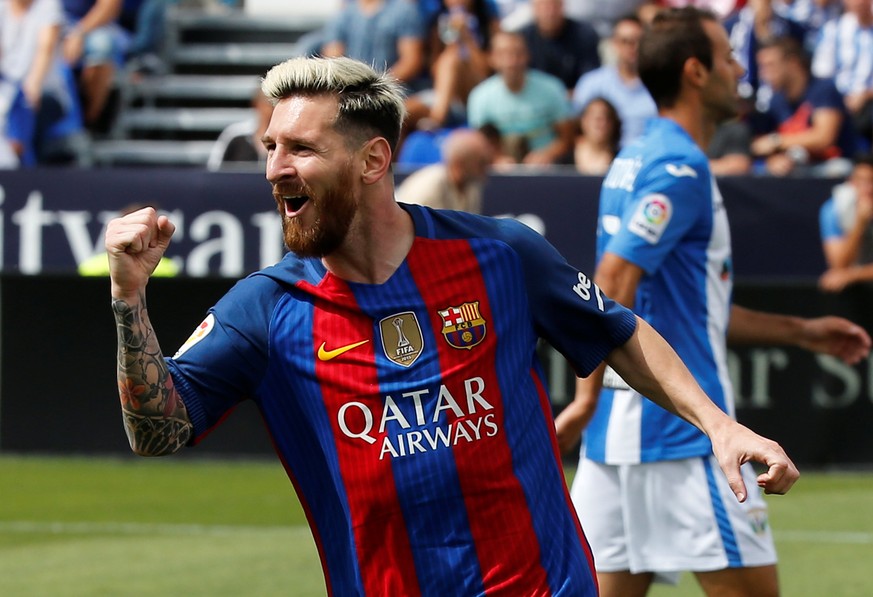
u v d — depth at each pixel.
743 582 11.66
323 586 17.64
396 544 7.70
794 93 31.52
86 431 26.64
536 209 26.47
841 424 24.94
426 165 28.78
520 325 7.94
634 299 11.67
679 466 11.77
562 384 25.16
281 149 7.53
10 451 26.80
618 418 11.97
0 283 26.59
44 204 26.98
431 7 34.75
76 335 26.55
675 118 12.15
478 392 7.73
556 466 8.04
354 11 34.62
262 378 7.88
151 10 39.50
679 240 11.64
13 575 18.17
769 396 24.97
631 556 11.99
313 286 7.80
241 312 7.85
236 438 26.61
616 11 36.69
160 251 7.52
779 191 26.34
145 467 25.97
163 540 20.28
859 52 35.31
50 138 33.81
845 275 24.89
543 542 7.77
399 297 7.75
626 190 11.87
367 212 7.68
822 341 13.08
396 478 7.65
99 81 36.78
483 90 31.77
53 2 33.81
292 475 8.02
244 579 17.97
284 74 7.59
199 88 39.72
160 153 37.38
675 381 8.12
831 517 21.75
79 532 20.78
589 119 29.50
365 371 7.69
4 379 26.67
